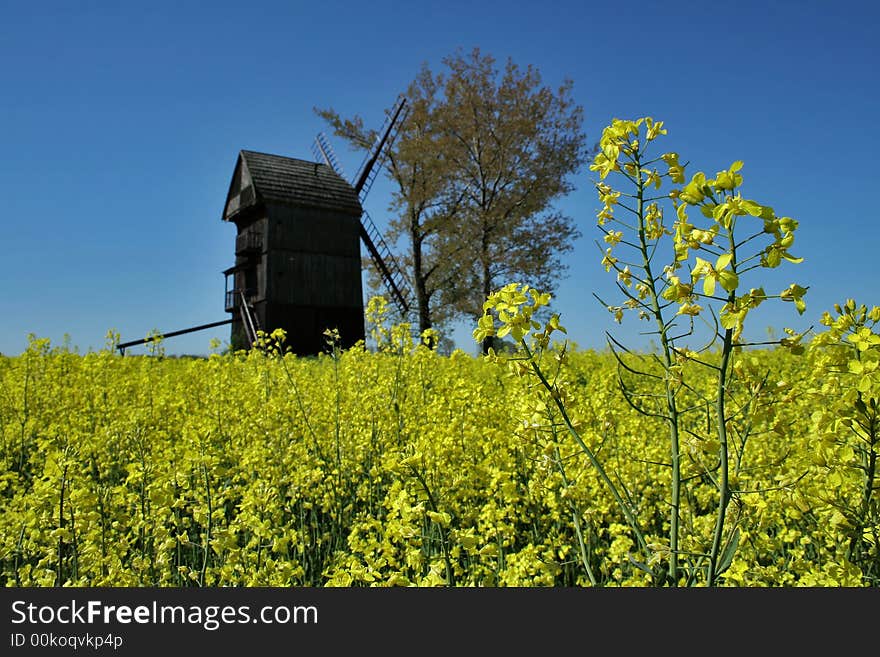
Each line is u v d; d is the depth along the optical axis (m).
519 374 2.36
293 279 26.28
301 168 29.38
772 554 3.05
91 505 2.98
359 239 28.69
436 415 4.98
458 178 29.08
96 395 7.93
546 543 3.45
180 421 6.74
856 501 2.39
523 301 2.29
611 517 3.78
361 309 27.73
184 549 3.90
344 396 6.73
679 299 2.05
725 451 2.00
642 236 2.26
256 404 6.70
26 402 7.58
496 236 27.59
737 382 2.26
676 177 2.24
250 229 28.08
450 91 28.06
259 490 3.54
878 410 2.17
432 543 3.37
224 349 25.39
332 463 5.20
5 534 3.29
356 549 2.57
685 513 2.74
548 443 2.61
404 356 6.88
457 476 3.55
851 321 2.21
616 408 5.46
